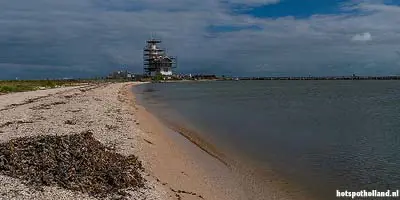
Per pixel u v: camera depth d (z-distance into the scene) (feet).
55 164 48.80
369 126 110.73
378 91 355.15
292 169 61.93
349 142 84.43
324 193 50.98
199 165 63.57
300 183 54.85
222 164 64.80
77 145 57.47
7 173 45.83
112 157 57.26
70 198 40.96
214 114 142.10
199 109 162.91
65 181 44.75
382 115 142.61
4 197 39.37
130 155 61.98
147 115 128.98
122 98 207.00
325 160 67.51
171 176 55.88
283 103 204.13
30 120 97.04
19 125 87.66
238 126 108.99
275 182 55.42
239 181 55.67
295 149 76.89
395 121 123.34
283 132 98.22
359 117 135.33
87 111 118.62
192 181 54.65
